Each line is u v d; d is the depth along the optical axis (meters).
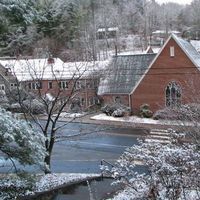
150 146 12.16
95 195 18.66
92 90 47.03
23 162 15.29
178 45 42.97
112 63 50.78
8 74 43.22
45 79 48.34
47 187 19.56
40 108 33.56
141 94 45.81
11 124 14.29
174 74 43.25
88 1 87.62
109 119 43.84
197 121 18.48
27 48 42.75
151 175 10.99
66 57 51.06
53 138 22.06
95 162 28.42
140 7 121.94
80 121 38.25
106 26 94.38
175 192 10.65
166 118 34.66
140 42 95.12
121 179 12.38
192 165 10.58
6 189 18.12
